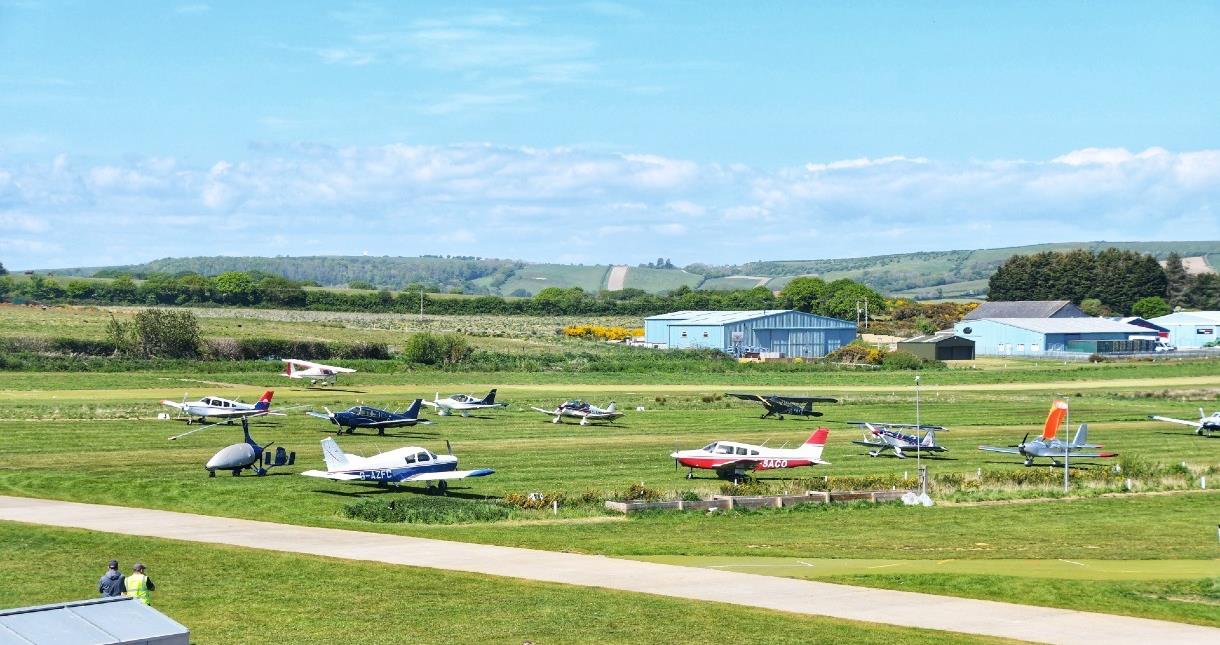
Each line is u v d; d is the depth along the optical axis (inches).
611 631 1326.3
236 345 5625.0
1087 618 1424.7
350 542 1803.6
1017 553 1926.7
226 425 3484.3
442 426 3676.2
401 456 2374.5
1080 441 3191.4
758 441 3474.4
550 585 1528.1
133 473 2501.2
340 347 5915.4
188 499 2208.4
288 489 2325.3
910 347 7386.8
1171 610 1480.1
